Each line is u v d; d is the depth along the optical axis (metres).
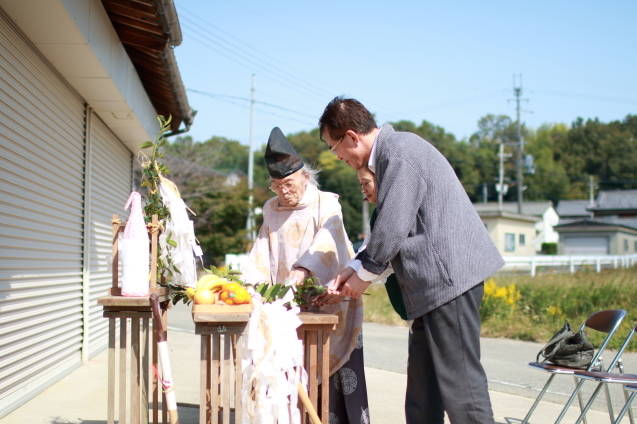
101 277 6.73
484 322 9.60
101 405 4.14
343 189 54.09
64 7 3.57
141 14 4.74
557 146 75.00
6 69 3.73
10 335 3.94
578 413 4.35
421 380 2.71
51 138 4.74
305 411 2.66
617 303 9.86
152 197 2.77
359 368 3.17
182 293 2.93
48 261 4.73
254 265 3.33
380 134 2.63
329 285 2.72
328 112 2.69
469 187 63.31
